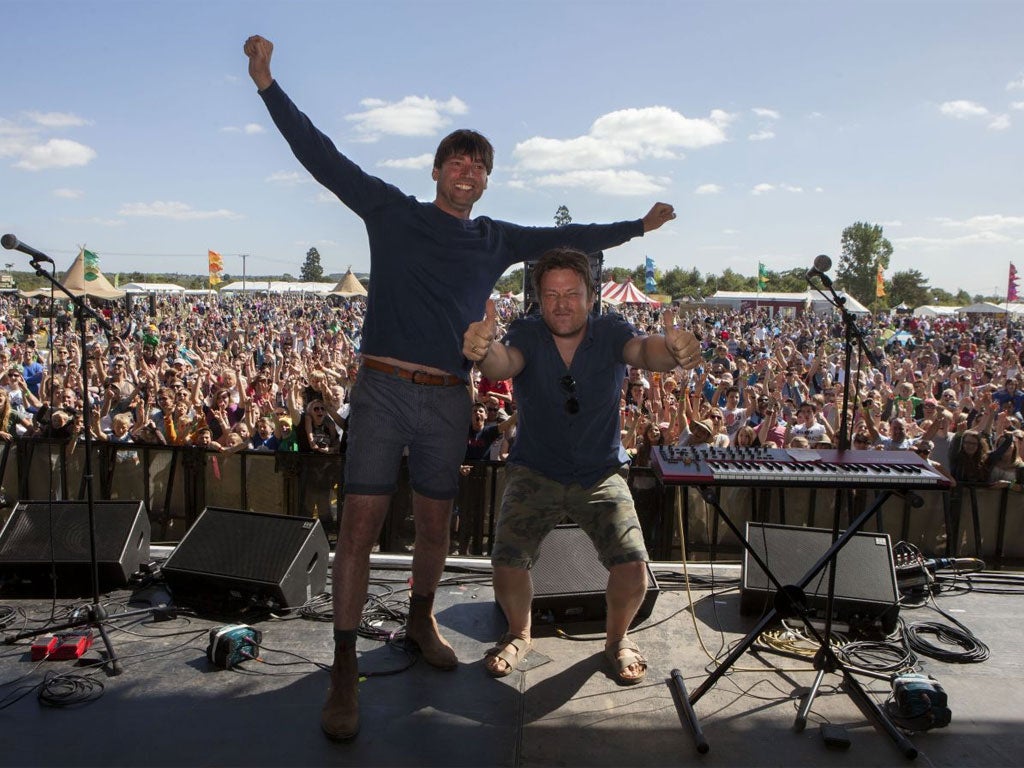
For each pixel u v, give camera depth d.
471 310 2.59
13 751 2.27
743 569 3.35
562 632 3.16
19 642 3.01
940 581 3.76
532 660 2.92
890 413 10.28
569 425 2.69
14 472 5.88
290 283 66.44
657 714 2.55
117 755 2.26
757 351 21.58
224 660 2.79
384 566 3.89
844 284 77.19
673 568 3.94
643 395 8.78
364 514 2.48
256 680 2.72
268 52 2.26
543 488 2.78
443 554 2.80
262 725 2.44
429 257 2.49
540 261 2.65
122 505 3.67
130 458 5.75
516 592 2.87
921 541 5.40
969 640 3.08
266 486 5.66
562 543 3.36
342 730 2.34
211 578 3.27
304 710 2.53
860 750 2.37
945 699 2.44
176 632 3.11
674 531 5.46
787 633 3.17
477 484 5.44
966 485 5.28
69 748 2.29
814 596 3.19
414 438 2.57
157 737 2.36
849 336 2.94
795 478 2.55
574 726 2.47
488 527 5.52
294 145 2.34
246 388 9.38
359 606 2.46
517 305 30.25
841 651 3.00
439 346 2.51
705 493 2.60
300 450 6.11
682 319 36.28
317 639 3.06
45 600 3.44
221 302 61.44
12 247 2.90
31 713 2.49
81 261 21.22
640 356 2.54
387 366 2.52
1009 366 14.70
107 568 3.46
